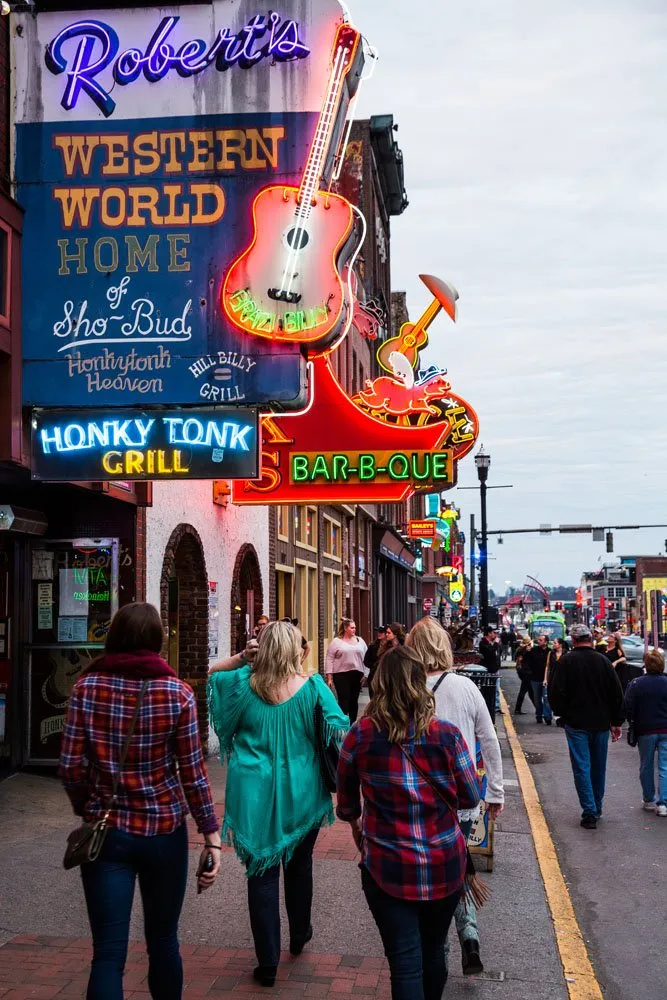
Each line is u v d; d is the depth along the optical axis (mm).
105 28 9828
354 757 4223
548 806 11266
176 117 9758
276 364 9508
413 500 53656
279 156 9688
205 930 6207
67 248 9680
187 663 14109
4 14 9711
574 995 5309
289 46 9742
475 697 5855
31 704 11039
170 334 9578
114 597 11070
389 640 16984
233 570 16203
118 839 4055
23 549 11109
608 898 7488
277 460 14125
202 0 9820
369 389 14078
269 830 5344
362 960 5664
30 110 9797
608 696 10102
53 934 5996
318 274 9562
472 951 5523
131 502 11031
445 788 4133
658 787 10656
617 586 185250
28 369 9570
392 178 39500
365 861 4141
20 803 9688
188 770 4184
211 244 9641
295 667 5605
